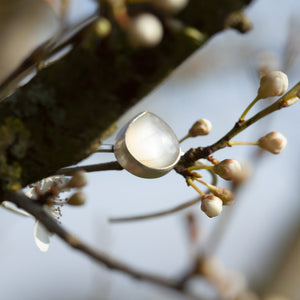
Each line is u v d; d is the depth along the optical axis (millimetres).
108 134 317
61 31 297
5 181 311
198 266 306
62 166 316
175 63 301
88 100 307
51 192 323
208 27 297
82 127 311
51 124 311
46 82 310
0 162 312
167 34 296
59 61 309
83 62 304
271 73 317
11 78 309
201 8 296
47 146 312
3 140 312
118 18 285
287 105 315
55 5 297
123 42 298
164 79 305
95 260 294
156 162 322
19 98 312
